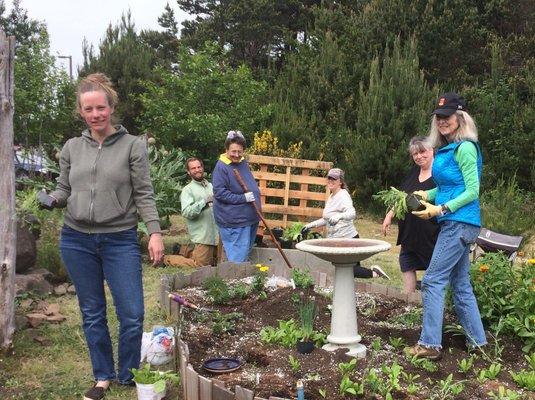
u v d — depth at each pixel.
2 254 4.66
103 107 3.78
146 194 3.92
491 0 18.16
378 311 5.62
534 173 13.73
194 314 5.45
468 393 3.78
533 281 4.90
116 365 4.49
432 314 4.27
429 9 17.62
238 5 28.44
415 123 14.80
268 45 28.70
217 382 3.56
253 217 7.53
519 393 3.77
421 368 4.16
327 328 5.04
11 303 4.73
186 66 17.88
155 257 3.89
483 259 5.29
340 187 7.64
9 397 3.98
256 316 5.48
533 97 15.05
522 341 4.71
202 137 16.69
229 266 6.93
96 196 3.81
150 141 10.63
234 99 17.41
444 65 17.80
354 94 16.91
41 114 15.84
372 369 3.91
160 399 3.79
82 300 3.99
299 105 17.28
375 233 12.62
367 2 22.33
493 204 12.23
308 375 4.02
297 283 6.20
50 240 7.56
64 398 4.00
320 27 19.62
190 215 8.30
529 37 17.75
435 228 5.44
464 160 4.11
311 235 9.05
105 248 3.89
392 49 17.55
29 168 12.52
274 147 14.76
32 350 4.84
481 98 15.69
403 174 14.45
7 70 4.69
